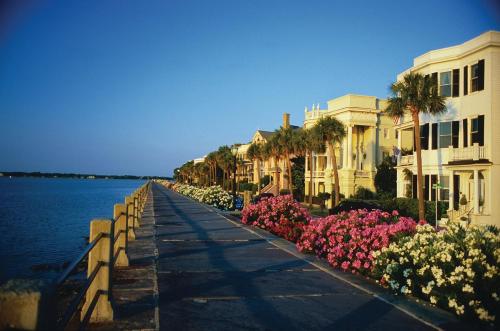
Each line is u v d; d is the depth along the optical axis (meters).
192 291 7.27
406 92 24.84
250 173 95.00
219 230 16.28
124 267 9.05
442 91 29.28
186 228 16.91
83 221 42.06
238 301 6.75
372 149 49.72
